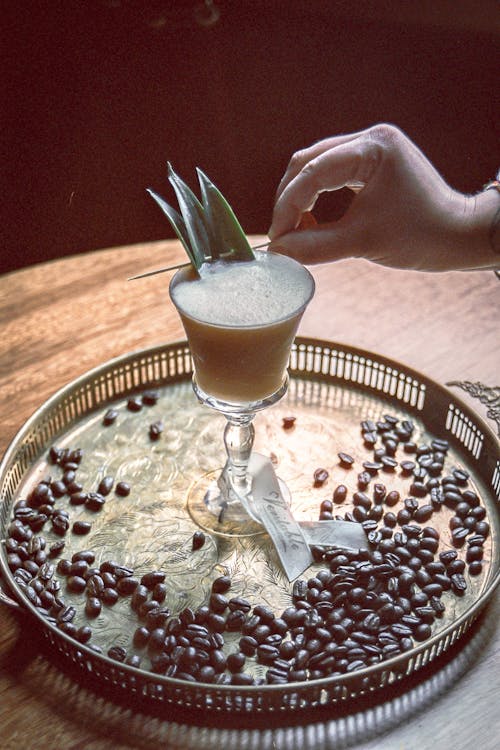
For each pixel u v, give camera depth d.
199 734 0.65
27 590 0.72
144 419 0.87
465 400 0.85
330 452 0.85
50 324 0.95
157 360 0.90
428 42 1.73
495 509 0.79
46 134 1.88
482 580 0.74
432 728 0.65
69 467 0.82
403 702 0.67
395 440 0.85
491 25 1.65
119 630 0.71
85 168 1.84
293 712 0.66
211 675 0.68
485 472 0.82
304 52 1.84
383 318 0.97
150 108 1.90
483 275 1.02
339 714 0.66
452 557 0.75
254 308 0.69
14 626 0.71
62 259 1.04
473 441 0.83
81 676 0.68
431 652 0.68
